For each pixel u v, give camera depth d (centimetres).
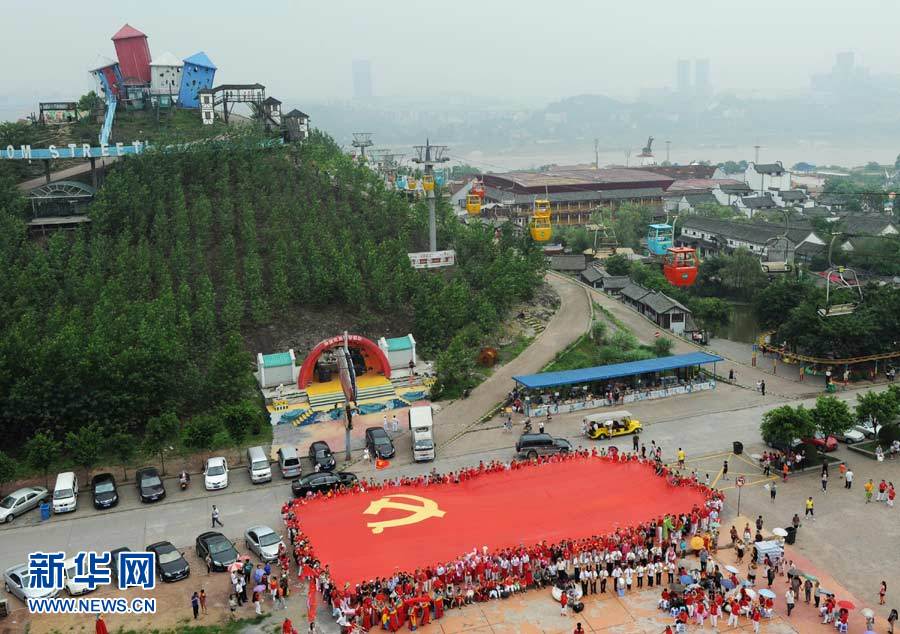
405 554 6531
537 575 6266
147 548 6688
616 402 10281
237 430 8669
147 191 13100
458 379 10588
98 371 8800
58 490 7725
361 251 12938
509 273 13225
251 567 6331
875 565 6450
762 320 13100
